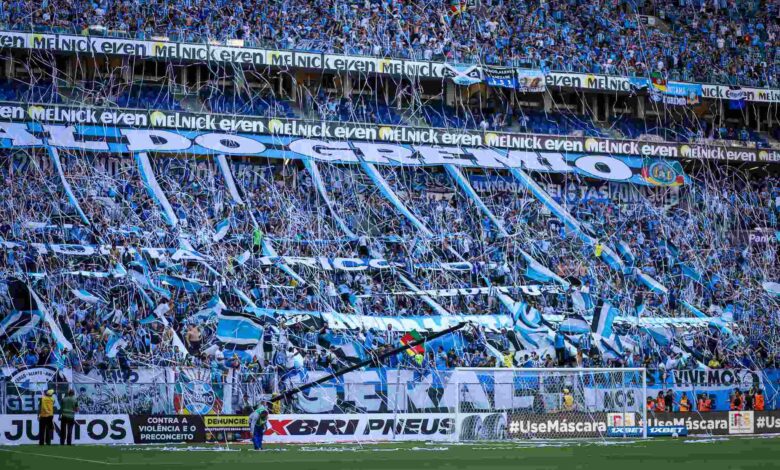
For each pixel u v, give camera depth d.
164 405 36.12
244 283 44.56
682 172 55.41
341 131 52.00
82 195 46.12
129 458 28.25
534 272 49.09
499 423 37.41
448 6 56.47
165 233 45.59
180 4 52.00
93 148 47.81
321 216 48.72
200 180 48.59
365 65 53.06
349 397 37.53
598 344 45.53
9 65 50.03
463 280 47.88
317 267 46.28
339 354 42.31
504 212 51.41
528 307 45.66
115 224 45.50
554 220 51.81
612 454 29.70
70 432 34.50
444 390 38.22
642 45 58.41
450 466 25.44
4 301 40.47
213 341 41.66
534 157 54.03
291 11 53.91
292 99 53.84
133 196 46.91
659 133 58.31
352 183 50.69
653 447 33.03
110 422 35.44
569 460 27.31
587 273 49.69
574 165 54.34
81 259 43.31
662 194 55.12
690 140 57.50
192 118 50.16
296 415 36.62
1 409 34.78
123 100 51.16
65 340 40.12
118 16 50.66
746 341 48.47
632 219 53.09
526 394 37.81
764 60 59.75
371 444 35.31
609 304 46.88
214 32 51.75
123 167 47.84
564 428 37.94
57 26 49.28
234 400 36.78
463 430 37.16
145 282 42.91
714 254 52.28
